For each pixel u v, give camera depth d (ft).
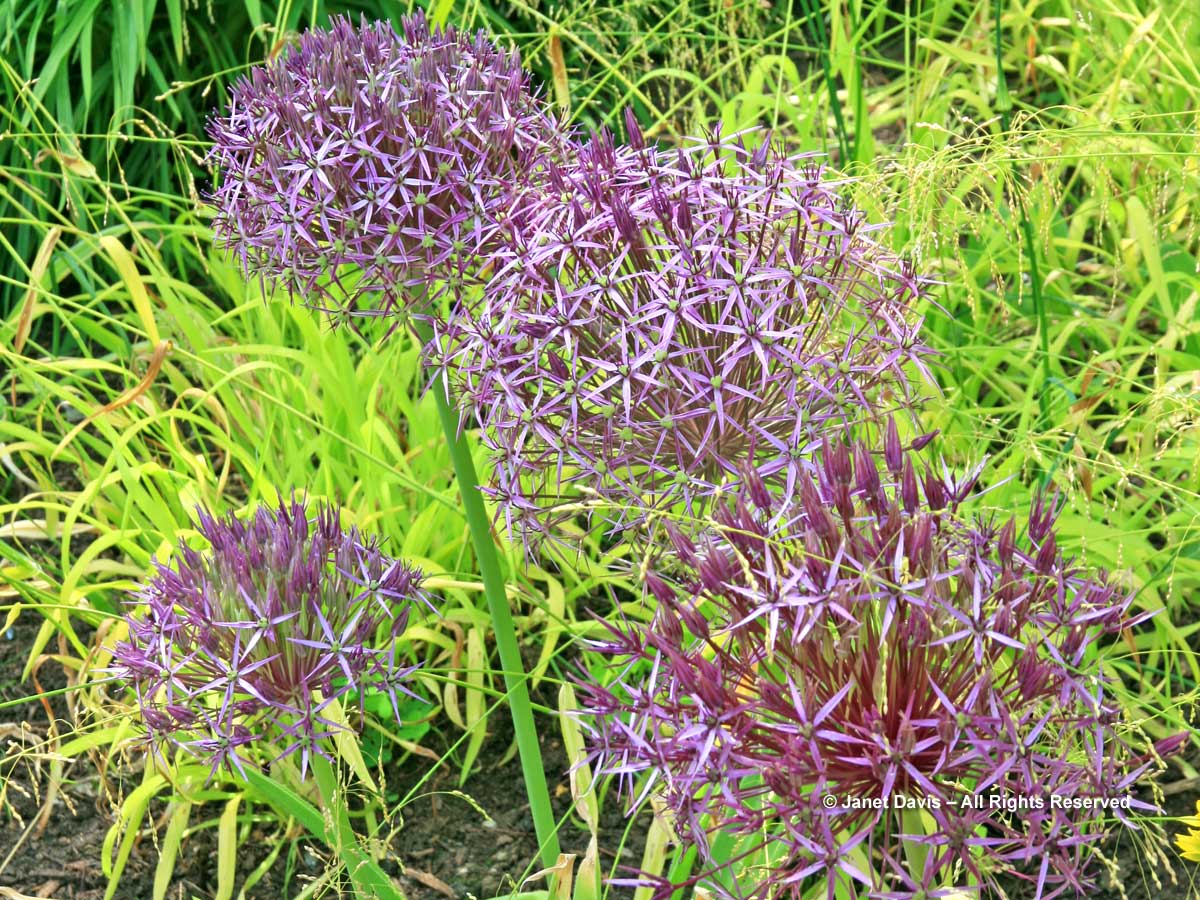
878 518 5.11
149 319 9.27
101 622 9.31
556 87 9.34
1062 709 5.03
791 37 16.47
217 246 7.35
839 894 6.04
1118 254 11.53
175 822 8.43
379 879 7.39
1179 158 11.55
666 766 4.94
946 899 4.69
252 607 6.01
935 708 5.01
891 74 16.53
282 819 9.27
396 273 6.66
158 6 15.06
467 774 9.46
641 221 6.08
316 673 6.30
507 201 6.60
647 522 6.35
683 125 15.33
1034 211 11.75
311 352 10.39
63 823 9.36
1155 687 9.45
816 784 4.78
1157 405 9.04
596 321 6.18
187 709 6.40
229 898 8.35
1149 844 7.53
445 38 6.98
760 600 4.87
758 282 6.11
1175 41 12.87
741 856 5.15
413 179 6.44
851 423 6.28
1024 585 5.09
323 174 6.33
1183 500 9.45
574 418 6.04
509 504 6.56
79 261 11.85
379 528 10.42
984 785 4.67
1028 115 9.15
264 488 9.48
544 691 10.18
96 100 14.40
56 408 11.55
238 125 6.83
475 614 9.42
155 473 9.93
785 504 5.45
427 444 10.37
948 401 9.91
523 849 8.89
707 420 6.27
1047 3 15.40
